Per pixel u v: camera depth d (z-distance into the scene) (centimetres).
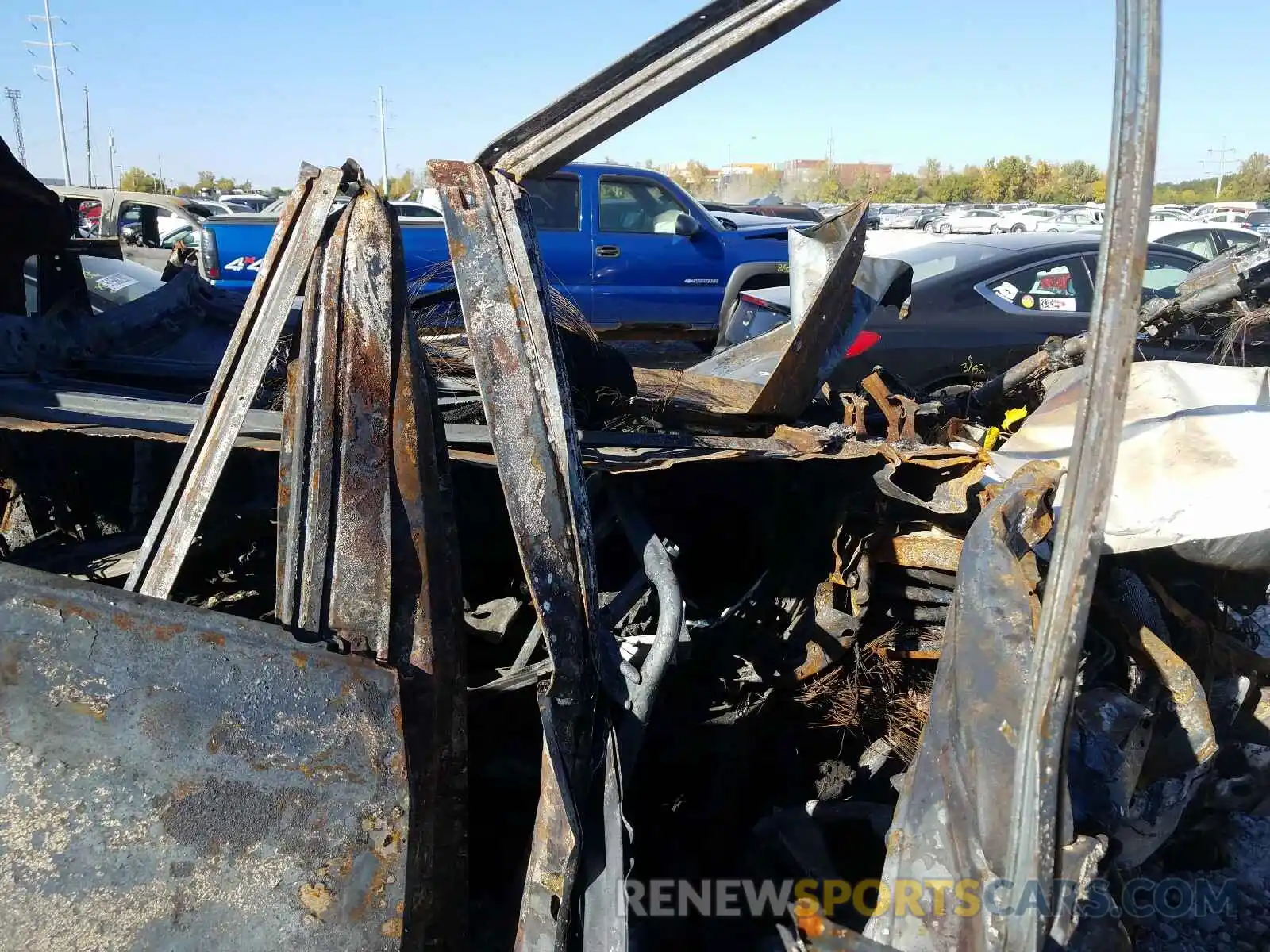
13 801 145
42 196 313
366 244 178
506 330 187
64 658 146
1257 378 260
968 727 155
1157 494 234
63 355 301
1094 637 227
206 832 144
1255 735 269
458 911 167
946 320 614
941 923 147
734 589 280
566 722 168
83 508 286
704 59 183
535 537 175
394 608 164
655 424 296
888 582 258
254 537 259
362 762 148
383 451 169
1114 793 193
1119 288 122
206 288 380
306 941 144
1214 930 260
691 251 989
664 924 216
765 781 246
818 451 255
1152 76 117
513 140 204
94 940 143
